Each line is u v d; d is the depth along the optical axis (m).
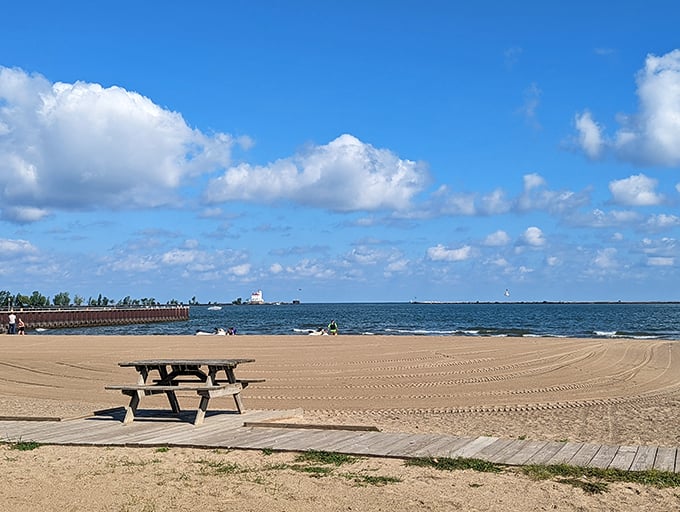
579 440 10.45
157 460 8.28
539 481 7.00
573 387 17.47
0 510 6.32
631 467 7.43
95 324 80.81
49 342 33.97
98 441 9.35
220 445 8.92
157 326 79.19
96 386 18.02
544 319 88.62
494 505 6.27
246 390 16.73
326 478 7.26
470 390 16.88
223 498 6.62
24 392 16.88
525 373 20.08
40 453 8.80
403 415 13.13
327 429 9.98
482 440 9.01
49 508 6.38
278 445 8.86
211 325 80.25
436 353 25.47
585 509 6.14
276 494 6.71
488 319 89.25
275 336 36.69
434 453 8.23
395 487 6.88
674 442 10.32
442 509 6.18
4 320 66.94
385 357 24.14
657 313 119.19
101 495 6.79
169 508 6.34
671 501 6.34
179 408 12.76
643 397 15.87
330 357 24.23
